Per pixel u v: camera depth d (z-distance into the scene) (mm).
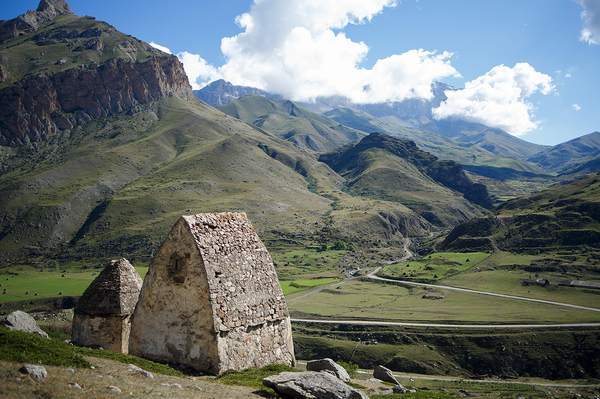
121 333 24500
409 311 124812
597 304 119625
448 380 86188
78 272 181750
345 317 122375
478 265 171250
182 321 17609
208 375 16641
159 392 13438
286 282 166250
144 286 18734
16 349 14664
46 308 129375
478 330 105250
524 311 116938
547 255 167125
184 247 17875
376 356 100312
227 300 17750
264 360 19031
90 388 12688
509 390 77062
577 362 91062
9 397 10148
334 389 15078
